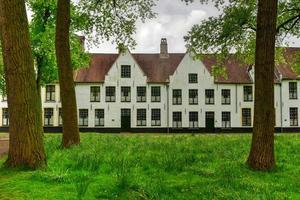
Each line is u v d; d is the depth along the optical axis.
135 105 57.91
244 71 59.88
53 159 11.97
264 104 11.70
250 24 21.03
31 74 10.34
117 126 57.69
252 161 11.66
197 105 58.12
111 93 58.00
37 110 10.38
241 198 7.93
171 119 57.88
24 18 10.30
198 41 21.16
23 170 9.90
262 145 11.59
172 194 8.20
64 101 17.50
